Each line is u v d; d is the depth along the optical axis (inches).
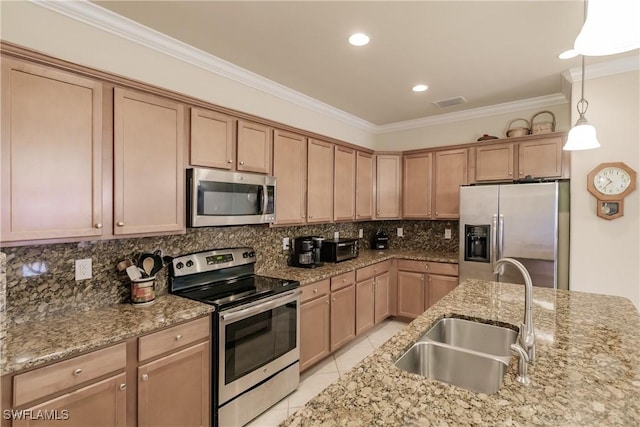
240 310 84.0
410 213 169.3
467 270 139.7
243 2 76.1
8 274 65.8
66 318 70.7
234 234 112.0
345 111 161.3
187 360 74.4
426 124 175.0
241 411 85.0
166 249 92.3
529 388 41.8
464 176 153.6
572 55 101.4
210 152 91.0
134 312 74.6
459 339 71.7
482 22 84.1
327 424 34.8
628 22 36.0
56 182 62.7
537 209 122.9
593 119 110.3
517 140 139.0
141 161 75.8
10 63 56.9
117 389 62.5
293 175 119.5
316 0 75.3
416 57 103.6
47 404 54.0
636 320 67.7
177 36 91.7
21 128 58.4
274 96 129.0
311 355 112.1
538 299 83.2
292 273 117.8
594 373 45.7
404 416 36.1
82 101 66.1
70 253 74.2
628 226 106.2
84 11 77.1
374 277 149.0
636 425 34.5
